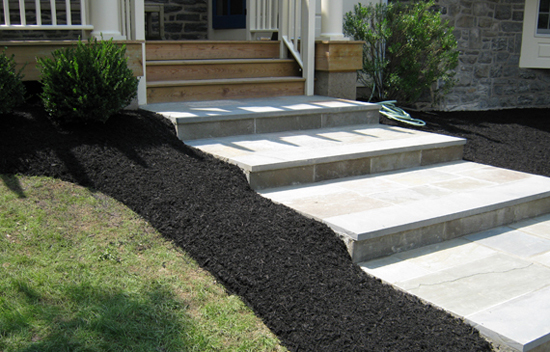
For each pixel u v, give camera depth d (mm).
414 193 3799
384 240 3074
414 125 6125
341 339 2223
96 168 3643
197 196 3385
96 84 4020
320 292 2553
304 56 6383
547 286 2736
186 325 2346
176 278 2680
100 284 2551
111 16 4801
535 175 4402
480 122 6914
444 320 2389
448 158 4898
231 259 2770
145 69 5434
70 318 2295
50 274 2568
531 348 2191
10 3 6883
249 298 2523
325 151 4191
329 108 5316
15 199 3217
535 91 8617
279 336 2314
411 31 6809
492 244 3342
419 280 2783
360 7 6918
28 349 2074
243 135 4848
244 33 7828
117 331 2240
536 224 3764
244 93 6016
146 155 3910
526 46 8219
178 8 8242
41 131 3963
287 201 3539
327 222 3131
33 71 4543
